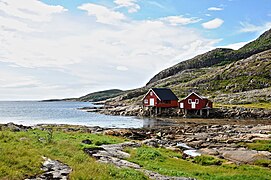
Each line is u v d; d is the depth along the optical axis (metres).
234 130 58.28
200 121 88.31
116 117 109.38
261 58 180.50
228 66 187.12
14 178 13.95
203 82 171.75
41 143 25.20
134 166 21.58
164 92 115.12
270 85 149.38
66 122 90.88
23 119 104.12
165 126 75.62
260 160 29.39
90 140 33.59
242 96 129.00
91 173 15.71
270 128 58.75
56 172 15.91
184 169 23.81
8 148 19.45
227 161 28.88
